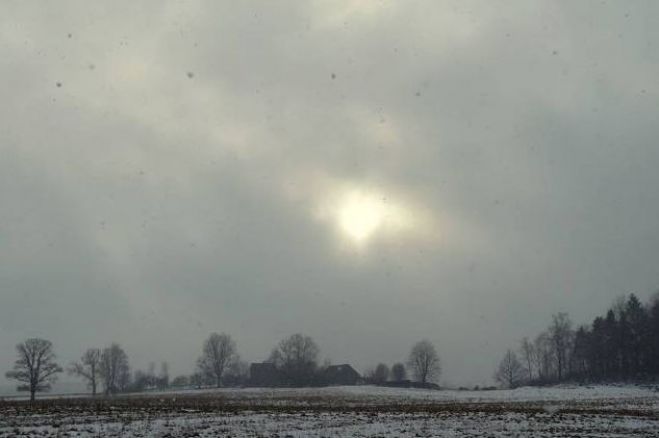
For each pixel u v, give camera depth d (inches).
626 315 4877.0
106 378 5017.2
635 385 3528.5
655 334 4399.6
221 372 5580.7
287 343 5521.7
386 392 3649.1
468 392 3528.5
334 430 1102.4
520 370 5703.7
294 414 1472.7
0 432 1040.8
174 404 1961.1
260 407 1764.3
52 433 1032.8
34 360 3705.7
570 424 1225.4
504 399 2487.7
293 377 5374.0
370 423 1243.8
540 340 5708.7
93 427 1124.5
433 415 1457.9
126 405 1876.2
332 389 4215.1
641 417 1379.2
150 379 5935.0
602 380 4411.9
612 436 1022.4
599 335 4931.1
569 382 4697.3
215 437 993.5
